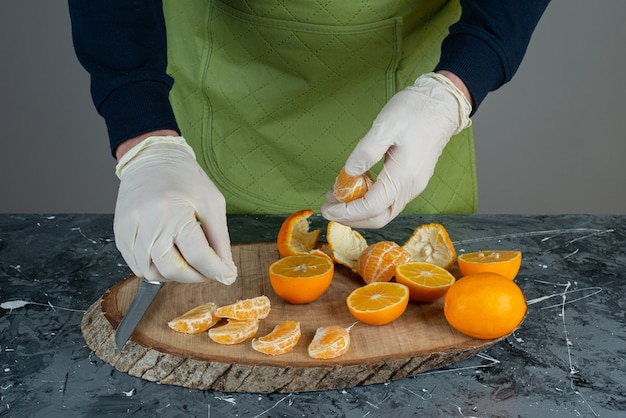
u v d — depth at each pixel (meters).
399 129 1.17
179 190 1.04
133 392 0.99
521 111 2.88
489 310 1.04
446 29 1.66
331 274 1.18
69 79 2.77
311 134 1.68
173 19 1.67
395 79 1.64
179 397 0.99
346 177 1.19
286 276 1.16
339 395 0.99
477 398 0.98
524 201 2.99
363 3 1.52
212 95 1.66
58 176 2.87
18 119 2.80
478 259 1.25
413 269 1.20
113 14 1.16
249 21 1.56
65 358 1.06
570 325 1.16
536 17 1.31
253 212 1.73
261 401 0.98
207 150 1.71
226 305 1.16
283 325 1.07
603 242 1.49
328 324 1.12
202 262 1.02
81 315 1.18
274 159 1.70
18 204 2.88
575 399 0.98
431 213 1.74
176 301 1.17
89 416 0.94
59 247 1.43
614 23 2.77
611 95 2.85
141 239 1.02
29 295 1.24
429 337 1.07
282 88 1.63
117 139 1.14
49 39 2.73
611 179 2.94
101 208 2.92
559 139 2.91
